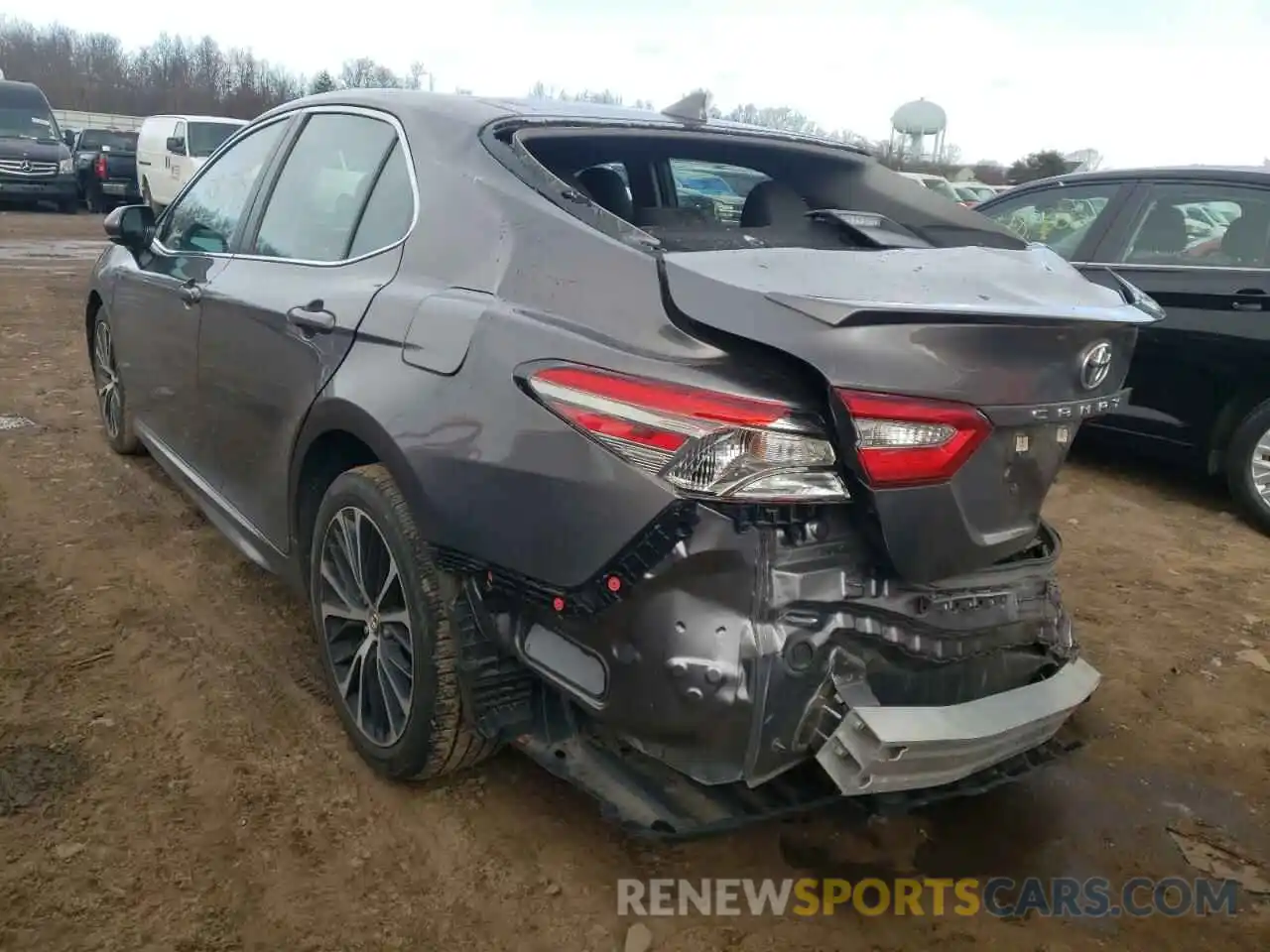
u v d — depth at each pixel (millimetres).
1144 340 5750
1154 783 3252
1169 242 5758
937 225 3416
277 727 3154
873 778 2264
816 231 3061
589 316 2359
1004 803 3100
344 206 3250
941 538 2279
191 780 2881
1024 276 2598
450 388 2529
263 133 3967
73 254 13969
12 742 2988
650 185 3650
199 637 3646
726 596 2176
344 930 2420
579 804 2902
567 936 2453
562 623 2340
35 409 6238
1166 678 3904
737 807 2373
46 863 2537
